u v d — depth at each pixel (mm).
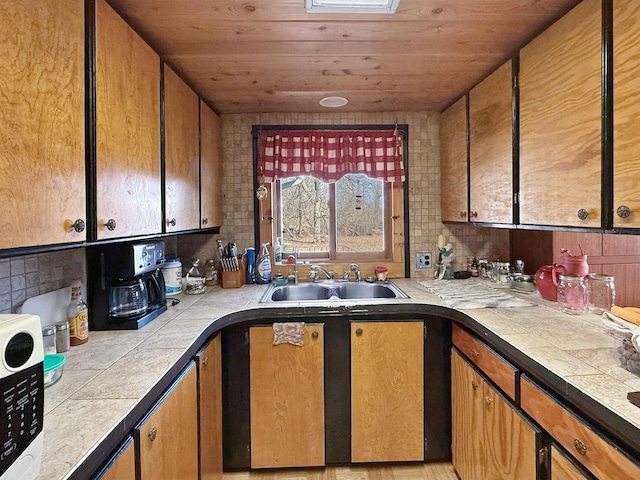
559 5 1319
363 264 2635
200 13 1348
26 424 640
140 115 1388
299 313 1922
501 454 1413
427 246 2646
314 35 1523
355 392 1987
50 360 1063
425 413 2016
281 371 1963
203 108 2156
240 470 2016
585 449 969
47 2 915
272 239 2623
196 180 2025
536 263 2414
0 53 781
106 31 1159
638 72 1008
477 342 1643
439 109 2551
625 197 1056
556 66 1346
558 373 1046
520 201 1599
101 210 1128
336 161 2559
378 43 1600
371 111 2574
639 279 2291
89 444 779
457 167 2295
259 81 2008
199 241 2590
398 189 2629
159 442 1109
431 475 1970
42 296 1355
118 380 1073
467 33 1515
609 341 1297
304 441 1985
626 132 1049
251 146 2574
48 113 919
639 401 866
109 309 1550
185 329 1555
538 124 1464
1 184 782
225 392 1962
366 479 1946
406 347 1991
